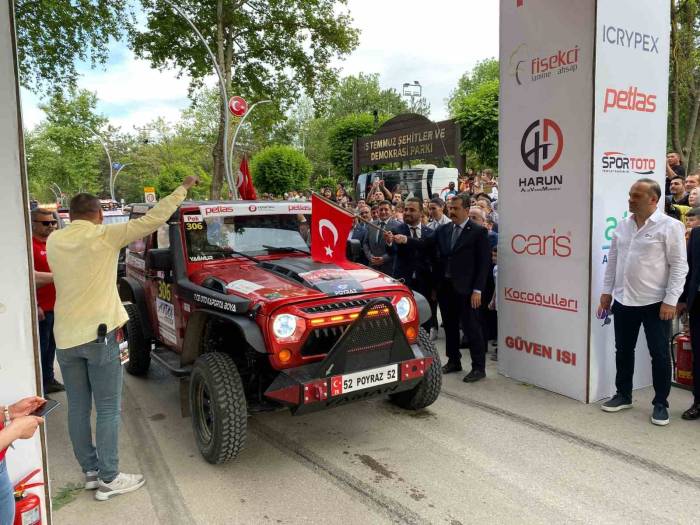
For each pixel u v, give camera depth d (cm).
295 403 345
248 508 329
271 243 503
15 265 233
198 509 330
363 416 464
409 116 1761
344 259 477
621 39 454
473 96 1602
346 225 475
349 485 353
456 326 562
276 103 2017
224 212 482
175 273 454
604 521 305
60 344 337
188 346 417
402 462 381
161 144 5269
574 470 362
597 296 468
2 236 230
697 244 423
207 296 401
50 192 5728
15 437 205
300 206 522
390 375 373
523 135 503
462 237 527
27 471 243
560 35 462
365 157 1980
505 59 511
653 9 471
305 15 1838
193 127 4566
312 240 466
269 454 402
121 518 325
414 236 645
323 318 365
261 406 389
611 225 470
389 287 408
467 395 504
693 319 429
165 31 1773
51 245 333
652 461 370
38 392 242
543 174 489
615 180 467
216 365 370
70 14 1619
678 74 1248
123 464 393
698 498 325
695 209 447
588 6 439
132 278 605
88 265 332
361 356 359
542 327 508
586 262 462
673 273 407
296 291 384
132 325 567
